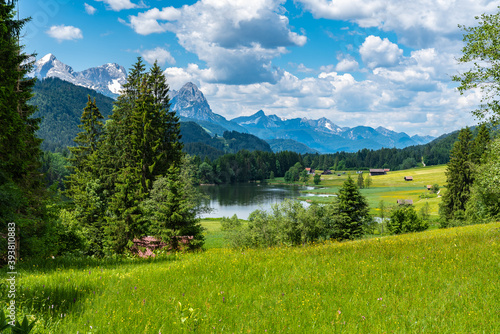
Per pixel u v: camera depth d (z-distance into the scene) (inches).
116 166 1984.5
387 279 317.1
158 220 1098.7
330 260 414.6
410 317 225.3
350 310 243.3
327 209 1886.1
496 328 201.9
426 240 559.5
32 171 884.0
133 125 2018.9
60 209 1102.4
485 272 319.0
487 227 889.5
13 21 736.3
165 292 296.4
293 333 206.4
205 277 358.9
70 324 209.2
